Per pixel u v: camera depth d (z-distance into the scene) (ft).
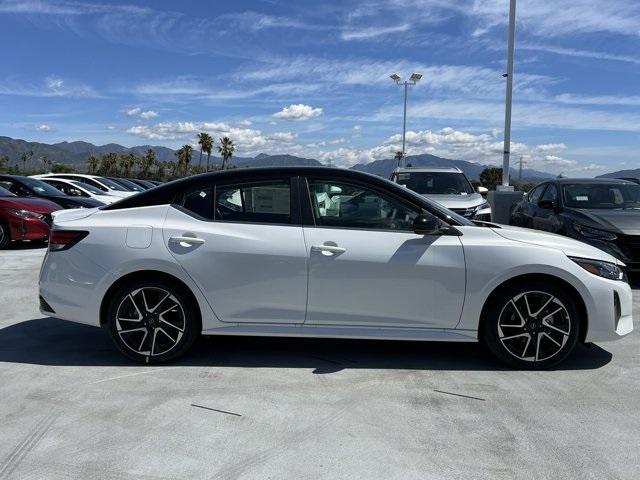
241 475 8.58
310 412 10.88
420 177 36.17
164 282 13.20
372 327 13.20
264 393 11.82
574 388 12.24
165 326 13.35
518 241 13.21
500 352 13.25
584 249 13.39
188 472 8.65
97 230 13.32
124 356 14.01
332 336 13.16
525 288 13.00
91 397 11.51
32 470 8.66
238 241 13.01
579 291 12.90
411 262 12.85
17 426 10.18
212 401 11.37
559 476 8.62
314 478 8.51
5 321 17.40
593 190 28.09
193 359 13.98
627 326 13.39
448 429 10.20
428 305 13.01
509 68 50.90
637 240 22.50
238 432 10.00
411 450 9.40
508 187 51.47
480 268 12.87
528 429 10.23
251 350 14.78
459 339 13.19
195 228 13.17
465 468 8.84
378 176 13.75
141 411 10.85
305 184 13.44
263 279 12.99
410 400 11.52
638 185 28.66
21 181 41.88
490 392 11.97
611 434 10.05
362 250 12.87
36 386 12.10
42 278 13.70
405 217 13.30
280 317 13.16
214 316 13.19
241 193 13.51
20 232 33.55
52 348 14.79
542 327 13.12
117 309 13.28
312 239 13.00
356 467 8.84
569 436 9.96
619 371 13.30
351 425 10.34
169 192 13.73
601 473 8.72
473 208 31.37
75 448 9.37
